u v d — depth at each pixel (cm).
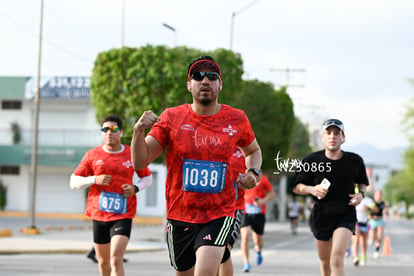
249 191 2567
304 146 11069
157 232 5559
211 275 1006
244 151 1123
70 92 7950
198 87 1037
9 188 8438
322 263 1602
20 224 6219
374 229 3478
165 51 4366
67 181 8400
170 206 1066
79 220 7500
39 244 3747
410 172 14150
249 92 6194
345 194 1544
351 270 2688
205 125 1050
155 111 4316
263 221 2612
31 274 2341
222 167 1050
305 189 1553
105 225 1547
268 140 6203
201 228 1047
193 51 4412
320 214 1558
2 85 8094
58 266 2652
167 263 2888
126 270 2541
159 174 7944
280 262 3027
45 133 8200
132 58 4359
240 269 2631
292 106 6588
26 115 8338
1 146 8100
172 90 4303
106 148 1589
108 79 4434
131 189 1524
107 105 4447
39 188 8431
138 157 990
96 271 2464
